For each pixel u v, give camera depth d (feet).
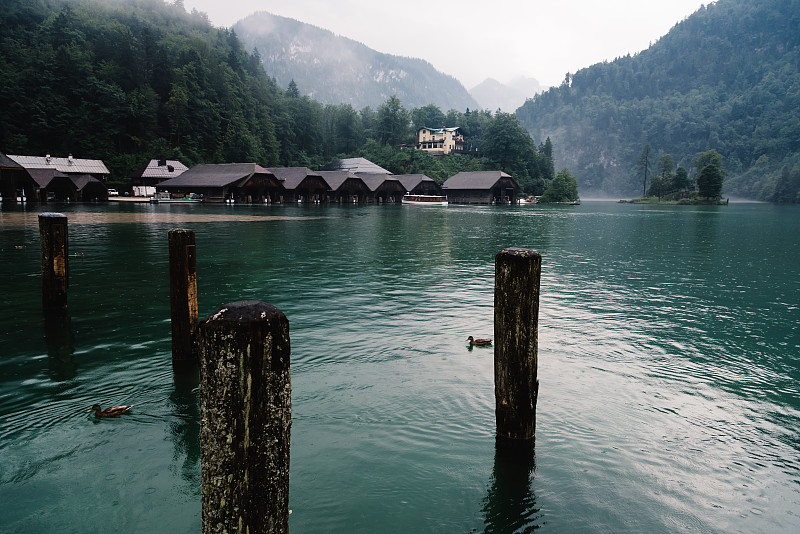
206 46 583.17
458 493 18.99
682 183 554.87
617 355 35.14
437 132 618.44
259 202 312.09
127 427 23.38
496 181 405.59
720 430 24.31
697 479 20.21
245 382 9.13
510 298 21.29
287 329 9.68
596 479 20.03
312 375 30.04
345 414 25.07
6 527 16.74
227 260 76.28
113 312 43.65
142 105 415.03
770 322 45.27
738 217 255.09
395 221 184.34
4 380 28.55
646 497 18.97
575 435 23.47
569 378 30.55
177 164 353.31
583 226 176.14
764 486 19.83
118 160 369.91
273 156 517.96
